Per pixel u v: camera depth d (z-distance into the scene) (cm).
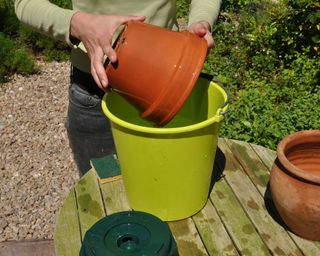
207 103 164
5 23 466
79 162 217
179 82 134
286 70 397
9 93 409
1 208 292
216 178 177
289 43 408
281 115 325
